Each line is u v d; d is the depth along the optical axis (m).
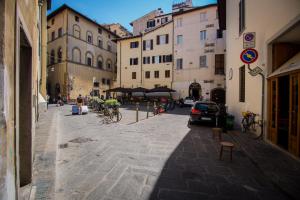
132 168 4.47
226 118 8.66
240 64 10.16
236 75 11.10
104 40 39.56
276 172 4.19
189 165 4.72
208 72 29.17
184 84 30.83
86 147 6.15
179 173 4.24
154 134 8.29
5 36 1.68
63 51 31.91
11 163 1.91
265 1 7.00
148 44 34.28
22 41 3.23
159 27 33.25
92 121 12.11
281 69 6.05
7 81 1.77
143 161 4.95
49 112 16.55
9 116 1.85
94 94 36.66
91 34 36.22
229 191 3.50
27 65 3.54
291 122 5.43
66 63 31.44
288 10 5.48
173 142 6.94
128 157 5.23
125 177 3.99
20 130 3.42
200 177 4.05
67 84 31.47
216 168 4.55
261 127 7.14
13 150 2.00
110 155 5.38
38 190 3.23
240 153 5.72
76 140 7.07
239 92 10.31
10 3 1.90
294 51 6.60
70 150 5.81
